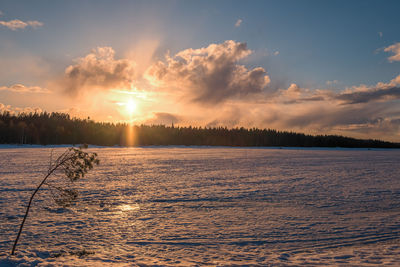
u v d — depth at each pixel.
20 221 11.54
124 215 13.01
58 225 11.20
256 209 14.43
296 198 17.30
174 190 19.59
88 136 134.25
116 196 17.22
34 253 8.05
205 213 13.57
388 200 16.89
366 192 19.67
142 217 12.73
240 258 7.91
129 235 10.23
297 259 7.71
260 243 9.50
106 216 12.77
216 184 22.58
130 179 24.56
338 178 27.48
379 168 39.22
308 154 82.06
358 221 12.30
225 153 80.69
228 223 11.91
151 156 59.94
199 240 9.77
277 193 18.91
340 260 7.58
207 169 34.50
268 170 34.34
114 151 82.62
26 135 111.12
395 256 8.02
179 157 57.88
